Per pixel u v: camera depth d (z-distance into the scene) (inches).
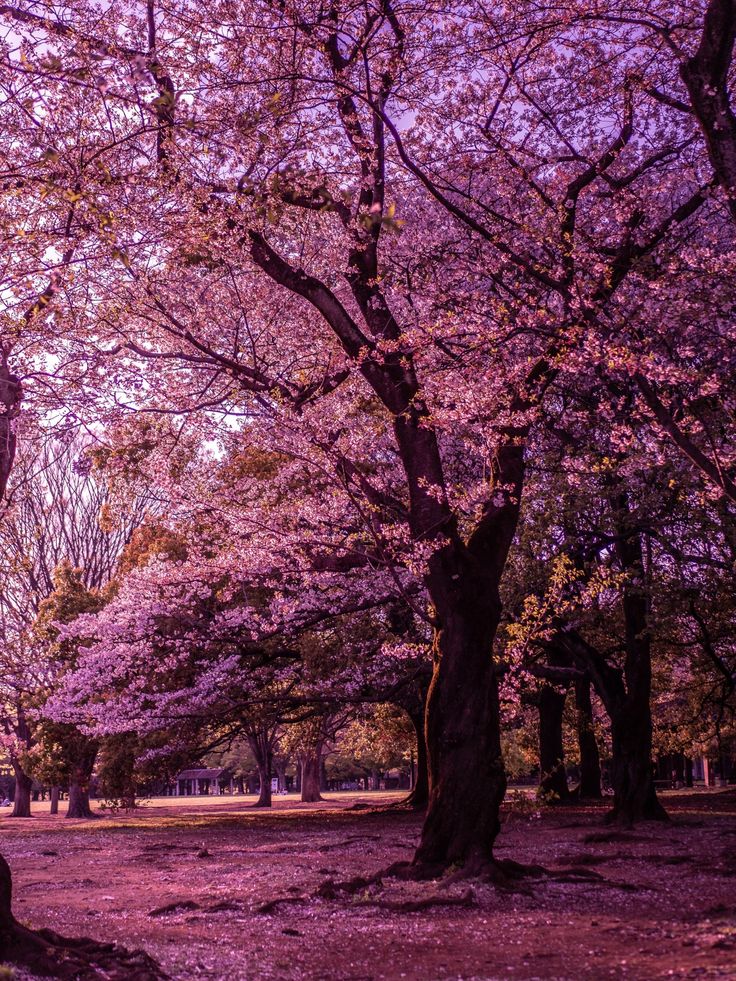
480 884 533.6
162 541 1381.6
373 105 535.2
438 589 607.5
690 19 597.0
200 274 705.0
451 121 697.6
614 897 513.0
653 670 1616.6
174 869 740.7
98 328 600.1
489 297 645.9
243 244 592.4
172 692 1183.6
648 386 467.2
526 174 608.1
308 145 584.1
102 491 2066.9
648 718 1019.9
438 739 593.3
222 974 339.6
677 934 395.5
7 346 442.6
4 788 4534.9
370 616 1168.2
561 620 950.4
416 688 1365.7
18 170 412.5
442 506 611.2
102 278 603.8
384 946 399.9
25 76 416.5
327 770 4276.6
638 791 1003.9
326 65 566.9
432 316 725.9
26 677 1705.2
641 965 338.3
